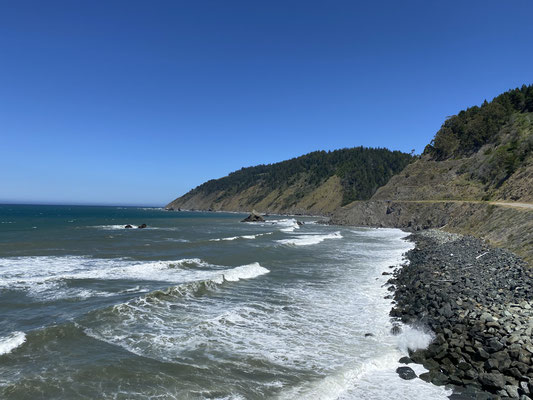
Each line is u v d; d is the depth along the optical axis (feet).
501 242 80.59
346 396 23.03
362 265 77.00
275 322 37.73
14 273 58.39
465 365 25.75
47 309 38.55
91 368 25.31
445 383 24.59
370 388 24.16
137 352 28.63
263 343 31.76
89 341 30.35
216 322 36.70
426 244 111.75
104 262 71.92
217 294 48.80
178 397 22.12
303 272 67.41
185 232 159.33
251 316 39.47
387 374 26.45
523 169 148.36
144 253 85.92
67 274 57.36
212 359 27.99
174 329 34.32
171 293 46.34
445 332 31.48
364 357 29.17
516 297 39.73
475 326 31.32
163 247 98.22
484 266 60.29
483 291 43.42
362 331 35.47
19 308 38.68
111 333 32.42
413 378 25.64
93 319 35.37
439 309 37.11
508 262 58.95
